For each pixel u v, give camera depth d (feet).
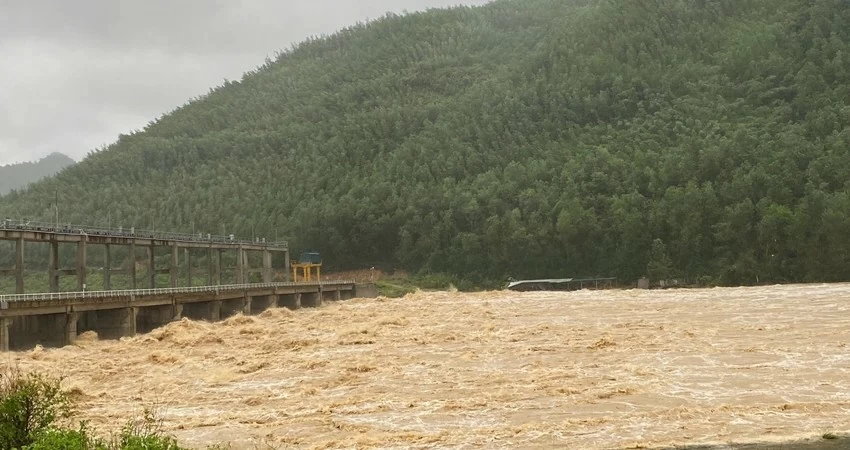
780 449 105.81
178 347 214.69
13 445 87.10
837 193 446.60
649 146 585.22
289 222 638.12
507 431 117.29
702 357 164.45
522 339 199.82
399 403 136.26
